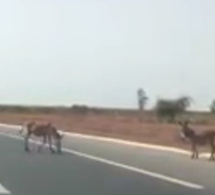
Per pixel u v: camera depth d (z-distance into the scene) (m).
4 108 148.38
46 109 144.12
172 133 43.56
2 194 13.75
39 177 17.33
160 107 73.69
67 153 27.14
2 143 34.75
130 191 14.48
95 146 32.44
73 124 65.94
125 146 32.22
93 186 15.30
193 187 15.43
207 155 25.38
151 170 19.64
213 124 64.25
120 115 105.06
